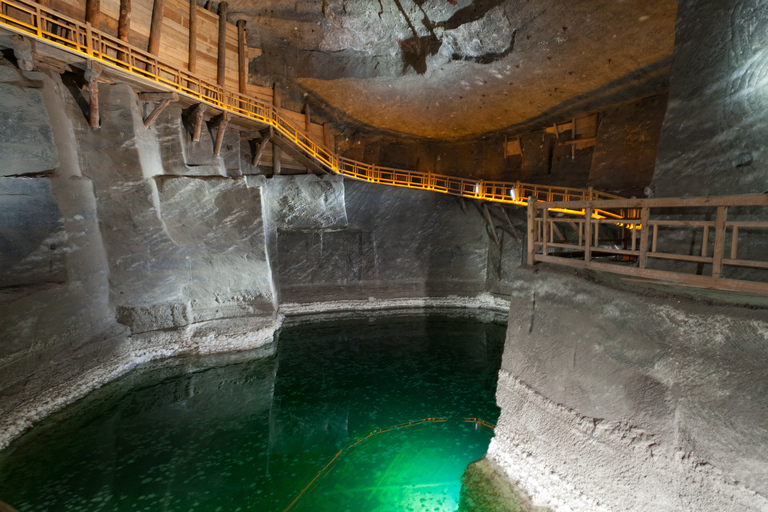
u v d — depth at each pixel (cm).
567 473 550
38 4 902
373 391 1214
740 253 549
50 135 998
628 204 498
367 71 1673
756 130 533
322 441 948
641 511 454
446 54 1536
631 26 1220
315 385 1252
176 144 1361
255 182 1634
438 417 1059
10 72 945
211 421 1020
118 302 1224
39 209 975
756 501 355
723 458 380
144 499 730
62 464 816
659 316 438
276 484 786
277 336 1639
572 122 1856
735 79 553
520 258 1981
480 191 2075
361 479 800
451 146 2369
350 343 1605
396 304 2066
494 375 1329
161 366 1263
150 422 1002
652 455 444
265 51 1633
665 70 1374
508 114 1908
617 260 804
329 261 2002
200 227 1363
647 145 1582
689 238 599
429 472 816
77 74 1097
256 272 1463
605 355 502
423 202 2067
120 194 1192
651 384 449
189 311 1356
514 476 634
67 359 1014
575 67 1473
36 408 909
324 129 2019
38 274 991
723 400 380
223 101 1402
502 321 1889
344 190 1898
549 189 1744
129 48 1093
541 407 600
